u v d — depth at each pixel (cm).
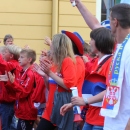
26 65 753
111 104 416
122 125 415
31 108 746
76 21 1136
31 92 746
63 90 611
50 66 598
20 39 1133
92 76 537
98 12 1148
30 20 1134
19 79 751
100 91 529
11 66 752
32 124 763
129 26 434
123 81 412
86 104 501
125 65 407
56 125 615
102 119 529
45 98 737
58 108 608
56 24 1127
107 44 537
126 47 410
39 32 1138
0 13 1123
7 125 791
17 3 1127
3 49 813
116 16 434
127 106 412
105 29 546
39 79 732
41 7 1136
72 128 606
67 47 609
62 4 1128
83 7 623
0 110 795
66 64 599
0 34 1126
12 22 1128
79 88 608
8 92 778
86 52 776
